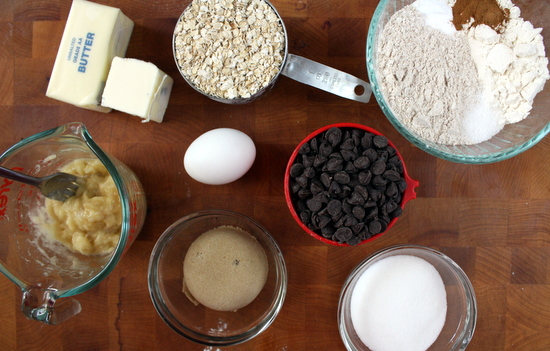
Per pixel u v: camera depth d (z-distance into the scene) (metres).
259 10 0.37
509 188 0.41
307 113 0.40
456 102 0.37
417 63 0.36
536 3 0.37
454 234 0.41
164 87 0.39
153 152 0.41
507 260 0.41
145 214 0.41
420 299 0.40
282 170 0.41
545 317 0.41
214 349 0.41
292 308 0.41
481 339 0.41
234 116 0.40
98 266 0.36
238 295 0.39
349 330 0.41
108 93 0.37
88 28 0.37
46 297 0.33
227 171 0.36
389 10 0.37
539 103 0.37
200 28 0.37
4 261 0.34
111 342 0.41
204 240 0.40
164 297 0.40
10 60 0.40
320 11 0.40
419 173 0.41
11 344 0.41
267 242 0.40
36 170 0.37
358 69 0.40
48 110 0.40
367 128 0.36
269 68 0.37
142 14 0.40
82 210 0.36
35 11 0.40
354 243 0.35
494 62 0.36
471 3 0.36
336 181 0.34
